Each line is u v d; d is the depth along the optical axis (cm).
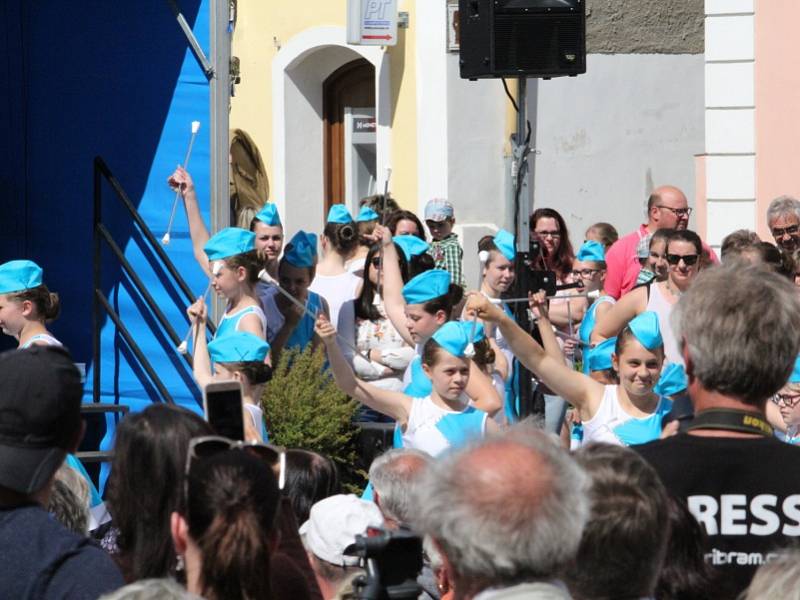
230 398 601
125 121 1353
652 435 916
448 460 455
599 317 1276
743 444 564
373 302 1338
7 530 550
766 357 555
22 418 548
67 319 1376
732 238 1268
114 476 591
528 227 1300
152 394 1352
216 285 1163
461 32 1374
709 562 560
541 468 444
